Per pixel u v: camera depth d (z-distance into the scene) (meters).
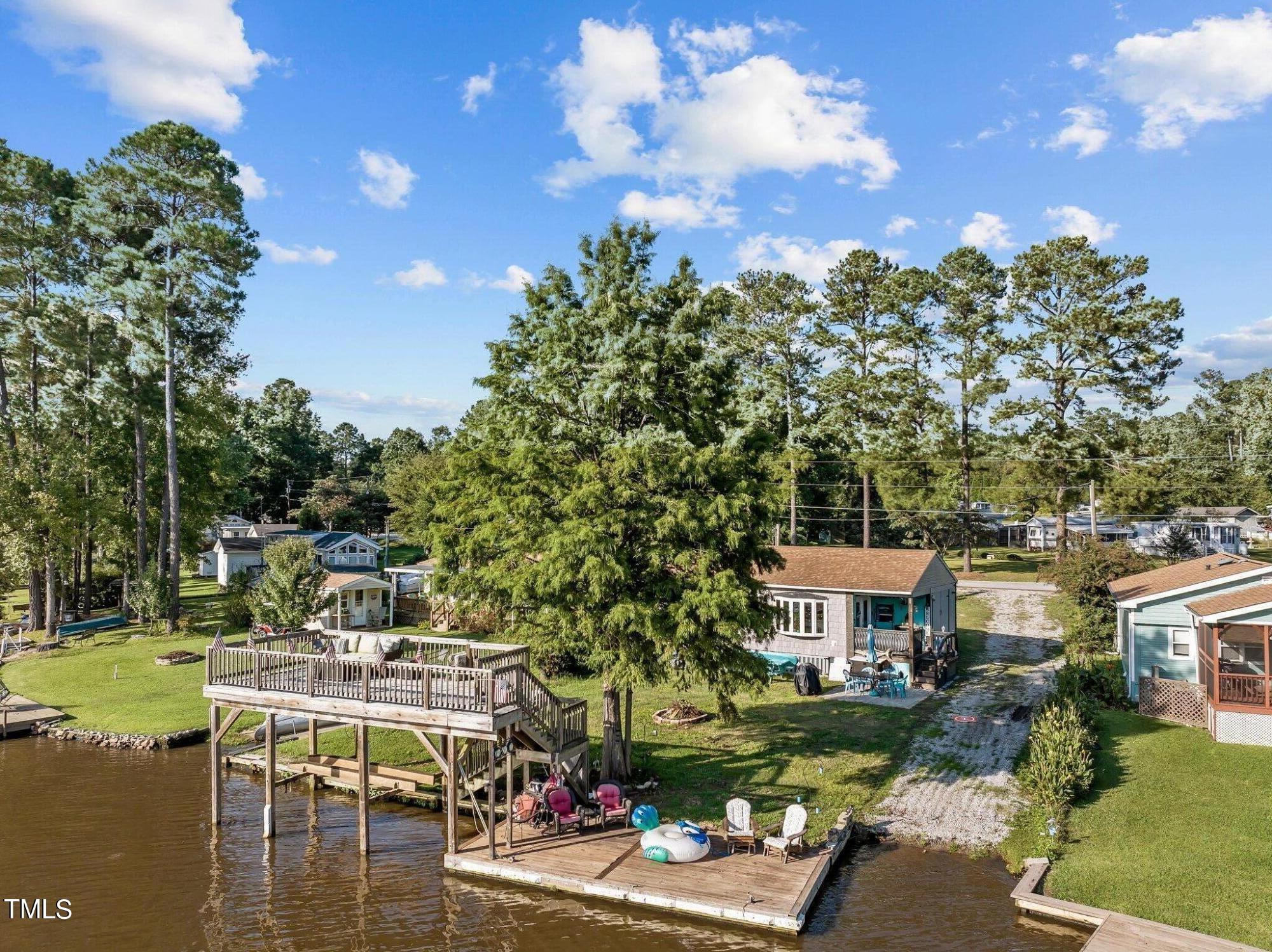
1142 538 62.38
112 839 18.61
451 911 14.99
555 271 21.27
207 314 46.38
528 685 17.72
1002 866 16.06
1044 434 55.75
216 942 14.02
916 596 31.22
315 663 18.41
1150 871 14.84
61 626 47.44
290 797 21.53
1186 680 25.58
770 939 13.70
